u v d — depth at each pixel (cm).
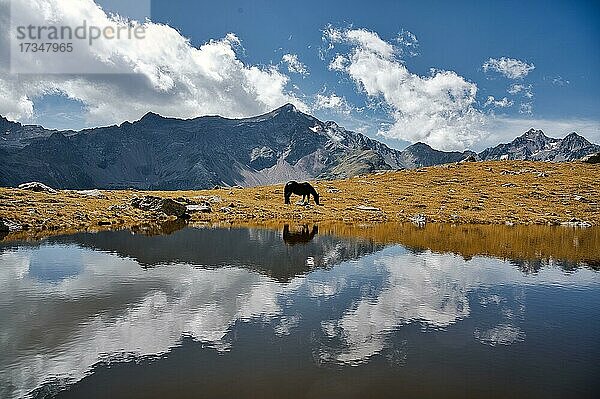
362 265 3425
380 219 7238
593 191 10588
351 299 2459
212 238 4653
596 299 2547
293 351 1706
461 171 14138
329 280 2900
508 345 1822
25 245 3994
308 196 8969
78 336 1827
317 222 6706
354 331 1945
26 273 2925
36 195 7288
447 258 3791
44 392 1376
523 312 2284
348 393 1384
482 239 5044
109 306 2233
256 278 2889
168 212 6744
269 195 10194
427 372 1547
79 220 5644
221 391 1386
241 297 2438
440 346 1794
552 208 8788
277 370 1537
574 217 7700
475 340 1870
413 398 1362
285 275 3000
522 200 9812
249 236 4869
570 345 1831
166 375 1491
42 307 2205
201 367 1552
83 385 1420
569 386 1471
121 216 6222
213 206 8038
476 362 1642
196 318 2072
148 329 1919
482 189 11312
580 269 3391
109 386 1413
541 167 14162
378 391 1401
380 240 4816
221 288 2619
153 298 2383
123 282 2717
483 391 1420
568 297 2588
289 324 2023
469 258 3803
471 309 2320
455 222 7056
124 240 4391
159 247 4003
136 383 1433
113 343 1761
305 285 2752
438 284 2855
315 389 1405
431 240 4884
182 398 1341
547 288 2802
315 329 1959
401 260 3666
